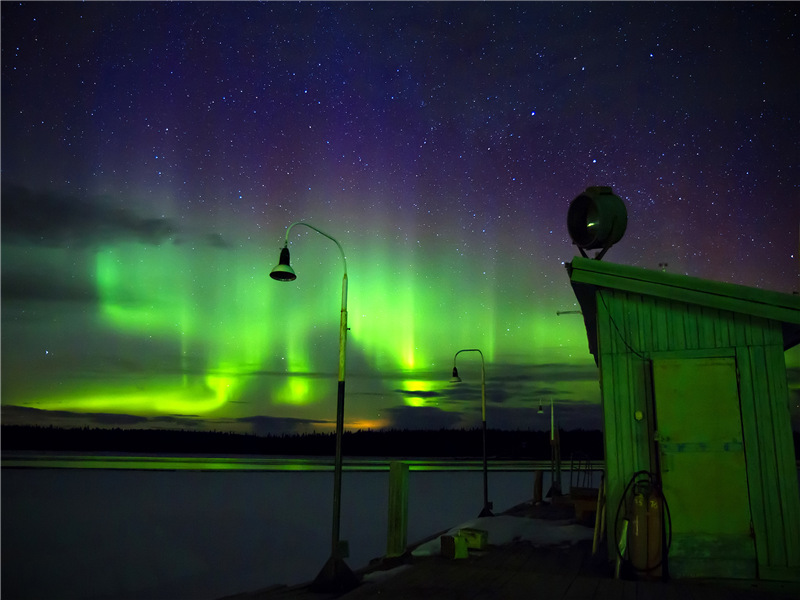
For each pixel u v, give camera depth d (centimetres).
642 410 862
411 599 686
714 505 805
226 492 4434
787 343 980
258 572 1570
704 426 830
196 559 1761
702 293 853
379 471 7856
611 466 859
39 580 1477
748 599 676
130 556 1823
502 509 3003
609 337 895
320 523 2612
